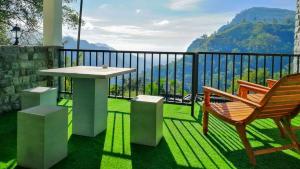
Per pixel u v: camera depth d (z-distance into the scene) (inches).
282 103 97.9
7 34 448.1
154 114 110.9
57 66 203.5
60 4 201.0
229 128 139.0
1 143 112.6
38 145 89.3
